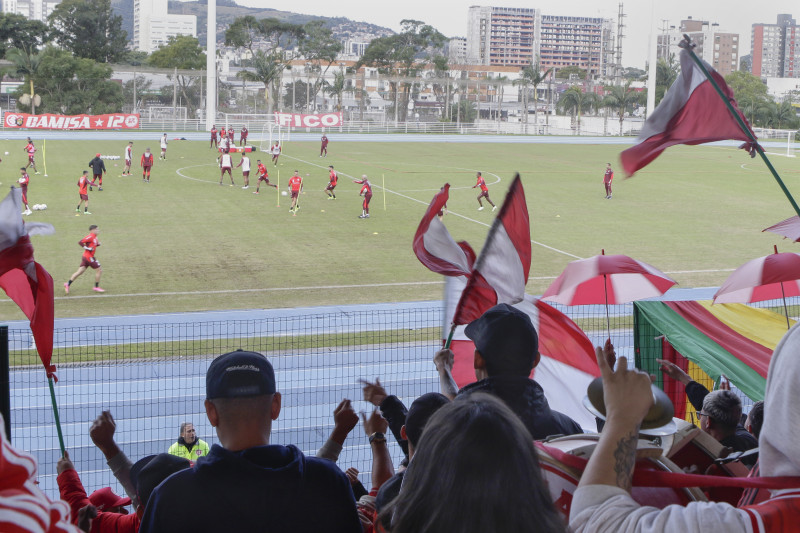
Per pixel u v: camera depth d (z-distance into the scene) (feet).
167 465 12.16
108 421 13.85
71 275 70.28
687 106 13.43
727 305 30.91
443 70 416.67
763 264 21.99
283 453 9.15
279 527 8.76
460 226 99.91
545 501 6.17
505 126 345.51
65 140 205.16
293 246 84.74
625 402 7.06
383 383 45.14
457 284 14.87
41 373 45.37
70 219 96.68
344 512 9.12
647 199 126.21
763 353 27.37
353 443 38.63
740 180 154.81
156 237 87.81
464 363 15.57
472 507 6.00
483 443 6.13
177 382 45.01
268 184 124.88
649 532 6.31
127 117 246.88
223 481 8.75
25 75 309.42
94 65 328.29
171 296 64.49
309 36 440.45
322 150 186.60
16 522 5.18
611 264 22.76
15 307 59.16
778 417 6.72
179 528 8.63
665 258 83.25
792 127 331.77
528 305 16.43
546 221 103.86
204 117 364.99
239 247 83.66
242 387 9.34
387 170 158.71
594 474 6.83
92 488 34.24
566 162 184.96
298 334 54.19
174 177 138.10
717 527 6.27
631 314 56.75
